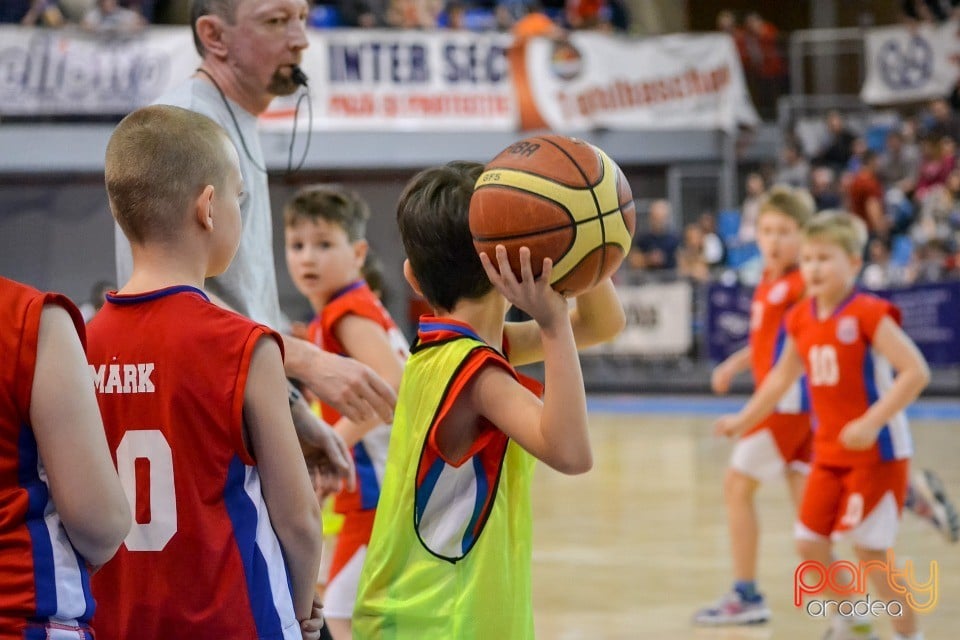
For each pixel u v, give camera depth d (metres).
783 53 31.27
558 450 3.61
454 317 4.14
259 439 3.73
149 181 3.79
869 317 8.20
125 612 3.70
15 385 3.16
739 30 30.94
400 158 28.66
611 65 28.66
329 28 29.48
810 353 8.48
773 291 10.56
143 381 3.75
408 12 30.75
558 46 28.41
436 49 27.88
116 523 3.27
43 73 25.84
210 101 5.39
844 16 37.75
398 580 4.00
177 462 3.70
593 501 14.54
